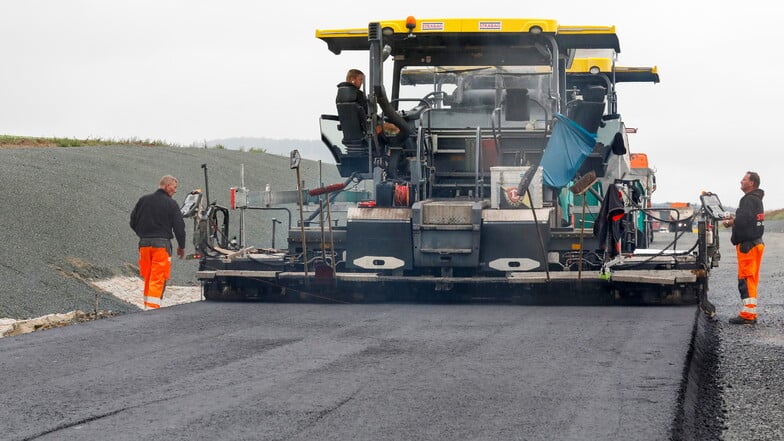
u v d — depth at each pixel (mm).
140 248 20438
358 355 12742
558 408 9484
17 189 32906
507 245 19234
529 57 21953
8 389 10633
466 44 22109
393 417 9125
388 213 19516
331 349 13289
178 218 20516
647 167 36438
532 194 19422
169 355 12844
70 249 28344
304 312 18219
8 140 57656
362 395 10125
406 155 21828
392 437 8398
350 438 8367
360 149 21359
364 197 22531
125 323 16359
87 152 48469
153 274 20328
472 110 22109
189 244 36562
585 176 18828
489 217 19234
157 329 15547
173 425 8867
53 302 22781
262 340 14227
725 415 10336
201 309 18812
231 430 8656
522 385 10625
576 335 14625
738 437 9406
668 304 19422
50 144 58531
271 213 46250
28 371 11734
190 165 52062
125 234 32938
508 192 19406
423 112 21547
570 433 8516
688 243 45469
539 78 22047
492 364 11969
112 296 25469
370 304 19969
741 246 18719
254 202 22000
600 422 8914
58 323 18688
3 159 39781
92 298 24234
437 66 22375
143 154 52344
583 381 10844
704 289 19953
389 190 20078
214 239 21859
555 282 19281
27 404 9859
